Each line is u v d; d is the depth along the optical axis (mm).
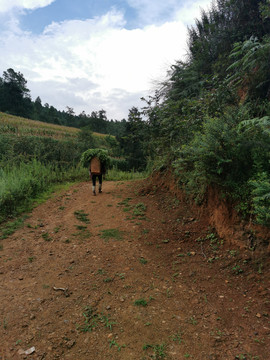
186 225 4438
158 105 7398
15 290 2979
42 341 2180
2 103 97375
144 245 4098
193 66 7621
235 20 7023
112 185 9383
